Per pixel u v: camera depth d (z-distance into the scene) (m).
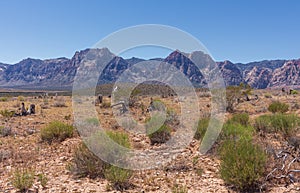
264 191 6.35
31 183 6.51
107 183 7.00
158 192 6.45
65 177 7.45
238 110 21.97
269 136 11.38
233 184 6.69
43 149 10.30
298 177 7.00
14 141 11.63
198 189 6.61
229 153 6.98
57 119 18.89
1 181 7.02
